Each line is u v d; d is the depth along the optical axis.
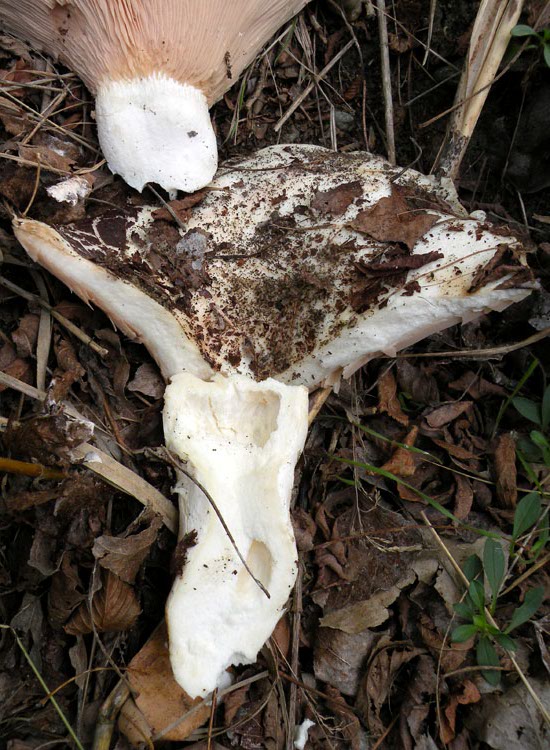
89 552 0.19
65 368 0.20
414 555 0.21
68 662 0.19
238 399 0.20
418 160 0.23
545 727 0.20
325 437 0.22
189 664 0.18
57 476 0.19
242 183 0.20
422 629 0.21
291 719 0.20
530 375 0.23
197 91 0.20
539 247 0.22
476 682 0.21
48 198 0.19
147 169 0.19
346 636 0.21
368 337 0.20
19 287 0.20
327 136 0.23
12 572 0.19
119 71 0.19
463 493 0.22
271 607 0.18
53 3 0.18
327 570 0.21
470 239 0.19
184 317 0.20
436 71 0.23
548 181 0.23
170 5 0.18
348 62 0.23
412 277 0.19
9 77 0.20
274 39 0.22
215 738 0.20
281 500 0.19
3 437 0.19
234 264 0.20
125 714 0.19
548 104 0.22
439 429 0.22
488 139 0.23
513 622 0.20
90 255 0.19
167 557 0.20
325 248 0.20
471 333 0.23
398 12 0.23
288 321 0.20
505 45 0.21
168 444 0.19
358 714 0.20
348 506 0.22
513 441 0.22
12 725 0.19
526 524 0.21
